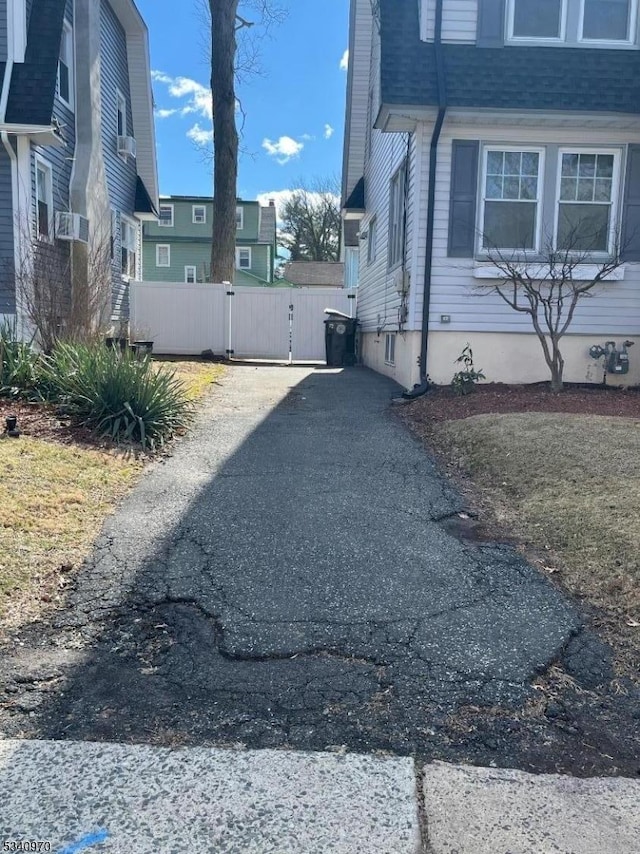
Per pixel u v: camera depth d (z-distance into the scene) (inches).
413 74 345.4
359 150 625.0
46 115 404.2
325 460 240.5
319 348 622.2
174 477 217.0
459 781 90.3
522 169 363.9
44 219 461.7
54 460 214.2
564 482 197.5
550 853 78.6
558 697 109.0
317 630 127.6
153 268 1596.9
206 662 117.3
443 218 363.6
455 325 370.9
